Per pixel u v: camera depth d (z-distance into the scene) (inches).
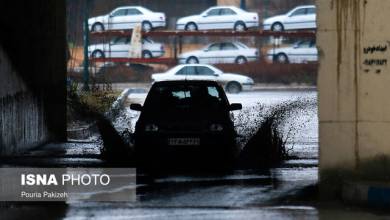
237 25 4591.5
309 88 4074.8
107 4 4872.0
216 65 4448.8
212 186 1223.5
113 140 1717.5
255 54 4463.6
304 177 1316.4
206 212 999.6
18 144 1658.5
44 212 1002.1
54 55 1955.0
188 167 1465.3
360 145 1082.1
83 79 3289.9
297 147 1791.3
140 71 4507.9
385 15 1066.1
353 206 1039.6
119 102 2763.3
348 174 1085.8
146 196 1130.7
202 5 5142.7
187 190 1185.4
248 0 5073.8
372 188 1022.4
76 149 1771.7
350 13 1074.1
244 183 1253.1
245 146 1599.4
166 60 4507.9
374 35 1070.4
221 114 1502.2
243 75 4276.6
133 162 1524.4
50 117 1959.9
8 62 1571.1
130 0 4995.1
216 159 1494.8
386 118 1072.8
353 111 1080.8
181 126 1457.9
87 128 2223.2
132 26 4574.3
